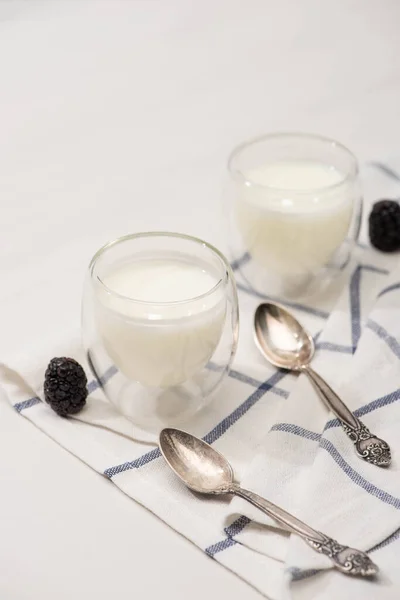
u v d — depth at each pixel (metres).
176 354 0.64
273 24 1.17
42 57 1.08
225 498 0.61
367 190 0.86
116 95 1.02
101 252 0.65
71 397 0.65
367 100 1.02
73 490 0.61
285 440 0.63
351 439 0.63
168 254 0.68
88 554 0.58
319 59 1.09
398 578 0.56
